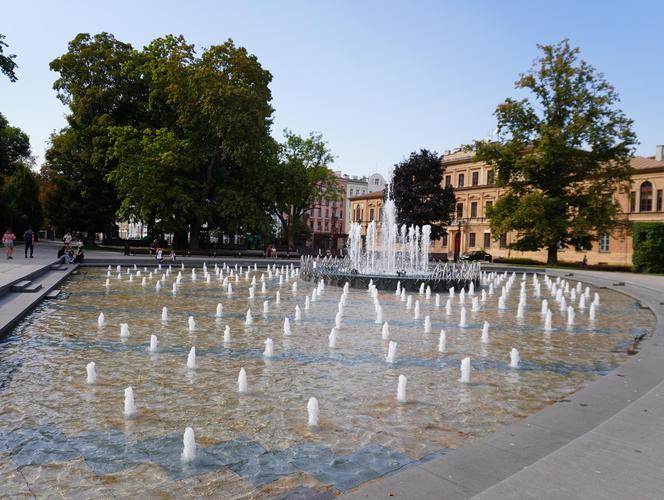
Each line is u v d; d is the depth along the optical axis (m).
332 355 10.40
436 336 12.86
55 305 16.23
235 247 64.50
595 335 13.76
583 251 57.81
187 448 5.38
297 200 54.81
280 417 6.77
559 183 47.72
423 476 4.50
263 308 16.80
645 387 7.45
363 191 115.69
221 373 8.84
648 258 43.25
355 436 6.19
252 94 44.69
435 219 62.34
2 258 32.34
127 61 50.28
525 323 15.62
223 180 50.50
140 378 8.41
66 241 32.97
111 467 5.21
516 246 50.25
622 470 4.39
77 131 52.56
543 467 4.46
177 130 50.25
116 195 56.28
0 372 8.59
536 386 8.63
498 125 49.62
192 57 48.41
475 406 7.47
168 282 25.34
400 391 7.56
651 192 53.25
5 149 55.97
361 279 23.88
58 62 50.50
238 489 4.80
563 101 46.81
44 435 6.00
